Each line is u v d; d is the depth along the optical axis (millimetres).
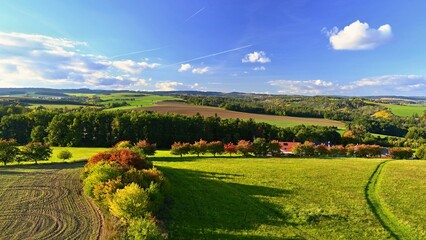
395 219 26672
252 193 35031
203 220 25484
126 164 35562
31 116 101688
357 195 34531
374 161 66938
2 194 31766
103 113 103438
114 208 21938
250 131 114188
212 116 115750
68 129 96312
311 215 26734
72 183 37031
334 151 87188
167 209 27766
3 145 53375
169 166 56781
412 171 51406
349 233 23359
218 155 82188
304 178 44344
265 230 23672
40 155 56656
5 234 21500
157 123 102875
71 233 21609
